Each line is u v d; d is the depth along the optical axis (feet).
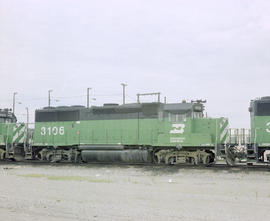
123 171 61.82
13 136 88.07
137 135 72.08
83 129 78.69
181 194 40.63
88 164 73.41
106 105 78.43
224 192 41.57
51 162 80.43
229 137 65.16
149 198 38.68
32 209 34.83
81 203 36.91
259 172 55.88
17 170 66.95
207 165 65.67
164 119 69.62
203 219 30.04
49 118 83.92
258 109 63.10
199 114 69.77
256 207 33.81
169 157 69.41
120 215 31.83
